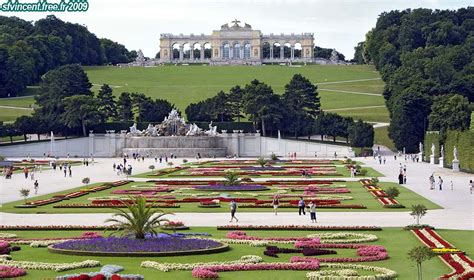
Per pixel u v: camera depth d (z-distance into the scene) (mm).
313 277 51656
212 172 167625
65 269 54469
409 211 93125
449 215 87938
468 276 50719
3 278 51375
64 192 121250
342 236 70062
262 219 86062
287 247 64750
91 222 83375
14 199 110875
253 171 169750
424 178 149250
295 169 177250
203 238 67812
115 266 54188
